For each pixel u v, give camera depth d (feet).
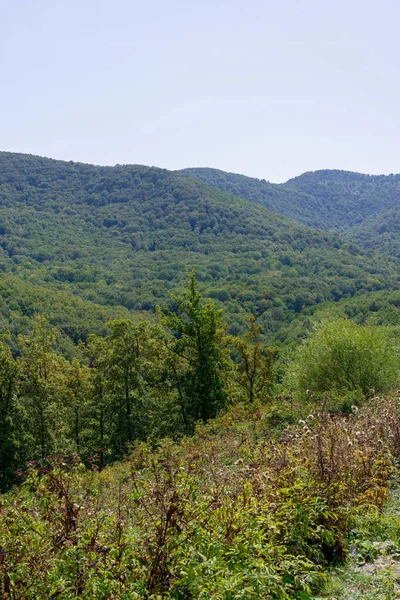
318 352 58.70
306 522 15.10
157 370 93.30
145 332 98.37
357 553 15.62
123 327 97.96
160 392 94.48
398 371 55.83
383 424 24.71
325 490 16.61
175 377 93.30
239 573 12.11
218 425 59.62
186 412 89.40
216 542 13.15
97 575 11.48
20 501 13.82
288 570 13.79
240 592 11.62
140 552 12.57
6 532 12.28
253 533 13.58
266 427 45.11
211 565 11.96
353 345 55.77
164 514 13.14
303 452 19.53
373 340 57.16
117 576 11.60
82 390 106.22
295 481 16.58
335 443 19.52
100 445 97.19
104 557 11.94
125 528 13.62
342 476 17.95
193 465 17.33
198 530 13.26
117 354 97.71
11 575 10.85
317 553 15.02
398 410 28.04
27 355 101.71
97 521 13.17
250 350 94.53
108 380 101.14
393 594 13.00
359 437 21.09
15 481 77.41
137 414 96.89
